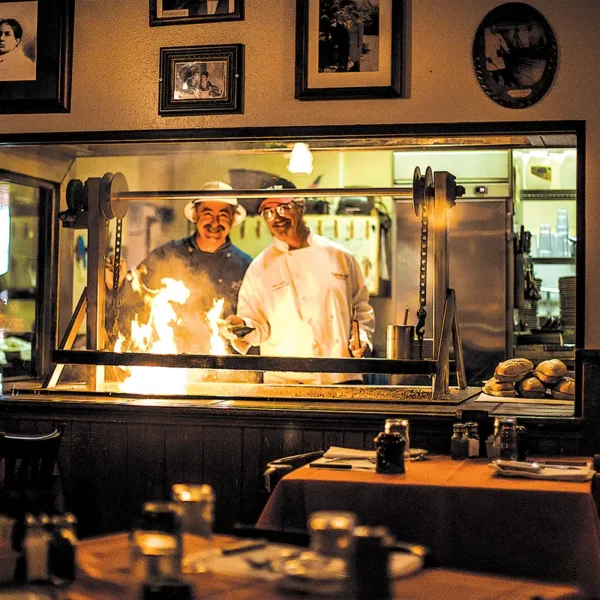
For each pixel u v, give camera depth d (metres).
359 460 3.79
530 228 8.02
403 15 4.68
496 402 4.88
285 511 3.40
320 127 4.77
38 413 4.68
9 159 5.95
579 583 3.14
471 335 6.91
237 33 4.85
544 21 4.54
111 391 4.92
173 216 7.30
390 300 7.12
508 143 5.20
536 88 4.55
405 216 7.09
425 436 4.30
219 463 4.47
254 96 4.83
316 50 4.75
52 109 5.02
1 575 2.01
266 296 7.07
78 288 6.90
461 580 2.10
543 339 7.14
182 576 2.00
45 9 5.02
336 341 6.98
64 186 6.52
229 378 5.75
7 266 6.28
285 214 7.02
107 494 4.60
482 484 3.32
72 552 2.05
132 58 4.95
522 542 3.21
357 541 1.87
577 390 4.33
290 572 1.96
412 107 4.68
